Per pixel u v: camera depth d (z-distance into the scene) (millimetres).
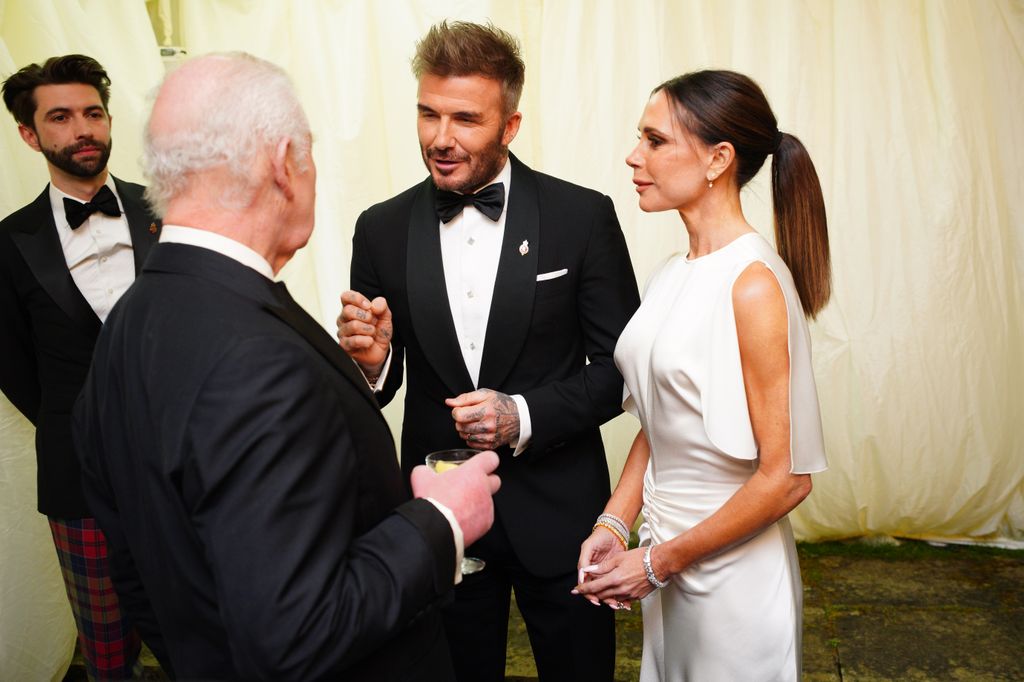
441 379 1846
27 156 2707
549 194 1868
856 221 3113
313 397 960
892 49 3066
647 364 1559
